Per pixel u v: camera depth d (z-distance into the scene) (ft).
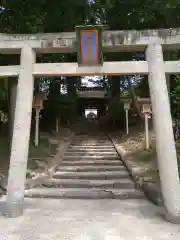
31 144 38.83
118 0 34.88
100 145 44.91
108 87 75.15
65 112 65.21
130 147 39.52
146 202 22.44
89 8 33.96
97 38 18.42
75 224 16.80
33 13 31.99
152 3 31.53
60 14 32.42
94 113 116.06
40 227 16.25
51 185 27.43
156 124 18.63
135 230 15.75
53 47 20.12
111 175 29.63
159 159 18.15
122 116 57.93
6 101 45.83
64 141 45.55
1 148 33.96
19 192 18.51
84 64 19.19
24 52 20.22
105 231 15.58
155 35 19.56
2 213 19.03
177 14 30.53
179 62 19.22
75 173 30.66
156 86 18.92
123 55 42.11
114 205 21.52
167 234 15.10
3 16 31.83
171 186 17.29
